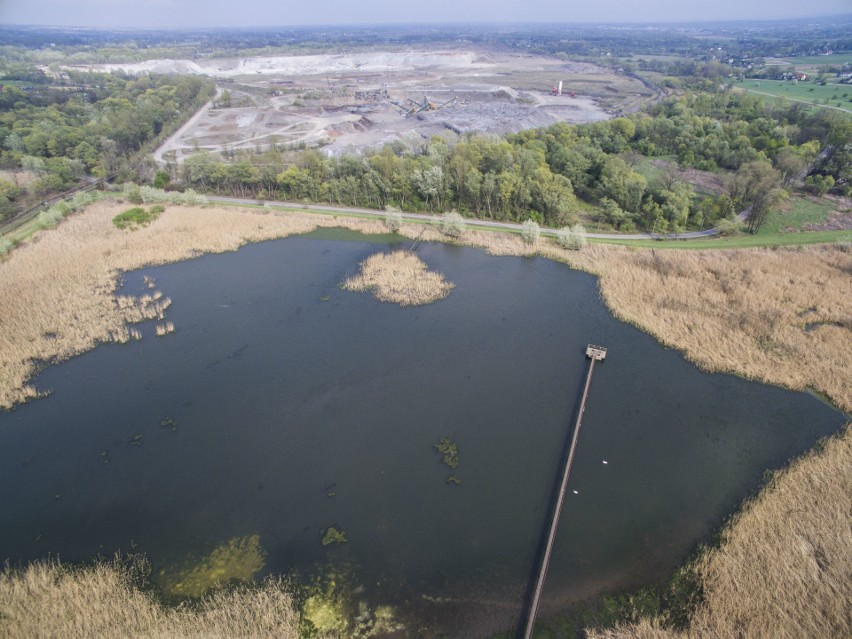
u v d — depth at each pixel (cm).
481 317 8944
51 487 5712
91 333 8381
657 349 7994
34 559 4900
